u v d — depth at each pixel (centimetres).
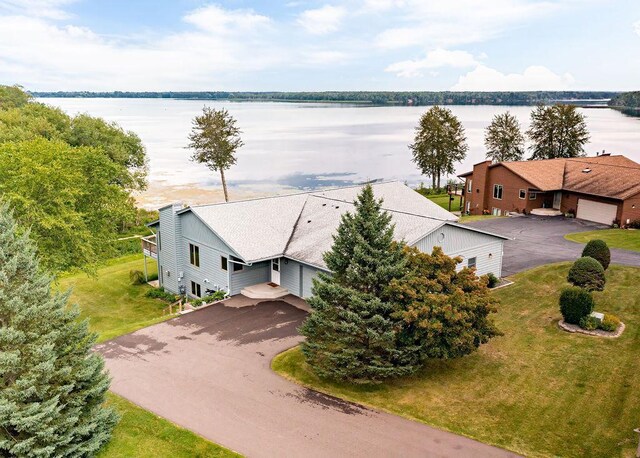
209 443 1400
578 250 3231
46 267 2509
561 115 6750
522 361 1830
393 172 9506
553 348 1911
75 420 1230
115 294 3114
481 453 1343
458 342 1625
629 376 1680
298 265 2533
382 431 1453
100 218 3139
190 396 1656
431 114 6869
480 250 2631
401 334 1694
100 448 1363
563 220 4284
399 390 1683
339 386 1719
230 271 2594
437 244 2400
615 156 5375
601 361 1789
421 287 1673
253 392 1681
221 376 1792
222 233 2602
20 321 1203
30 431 1155
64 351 1324
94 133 5834
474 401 1599
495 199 4912
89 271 2836
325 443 1401
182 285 3009
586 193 4206
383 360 1698
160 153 12206
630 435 1388
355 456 1343
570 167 4797
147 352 1989
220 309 2434
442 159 6881
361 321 1677
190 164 10369
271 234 2711
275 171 9475
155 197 6812
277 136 16862
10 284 1234
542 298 2425
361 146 13900
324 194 3238
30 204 2492
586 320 2038
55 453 1212
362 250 1725
